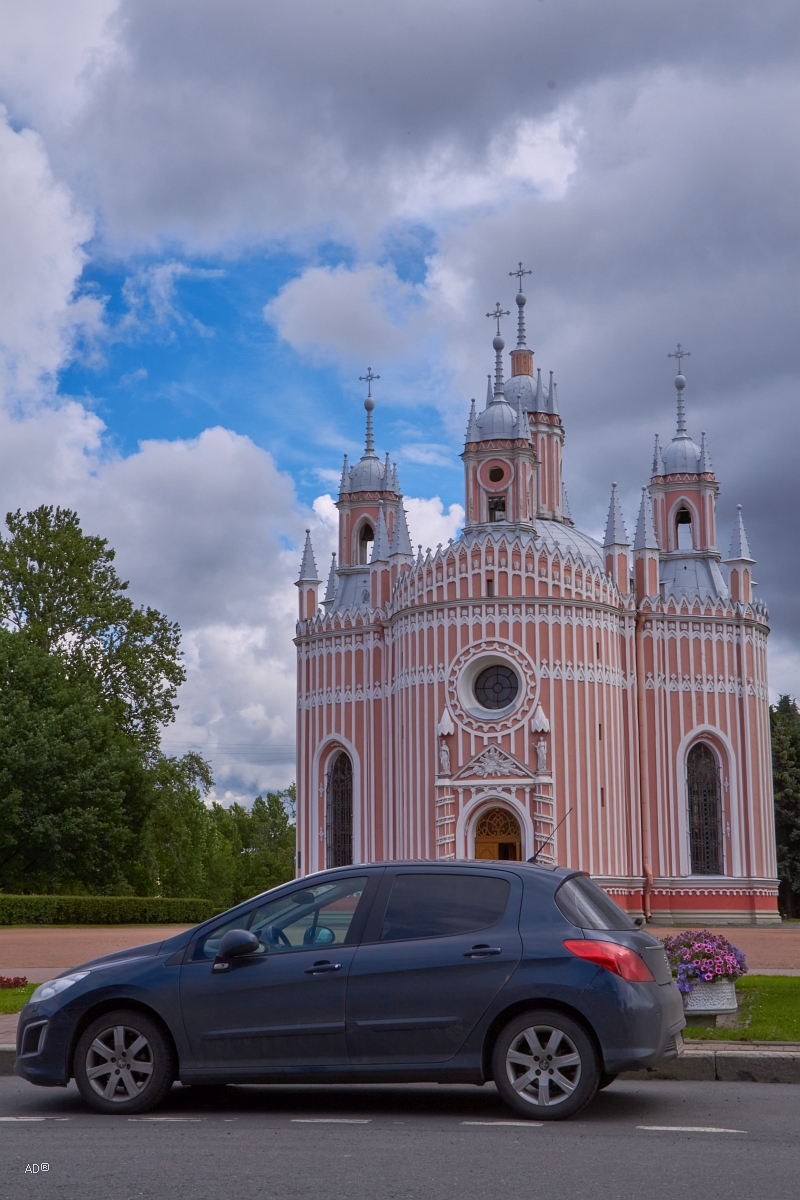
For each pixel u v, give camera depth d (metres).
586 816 54.25
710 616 59.94
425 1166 10.23
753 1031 17.67
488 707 55.16
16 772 60.81
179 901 60.91
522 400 66.00
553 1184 9.63
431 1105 13.86
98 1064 13.52
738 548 61.72
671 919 57.09
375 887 13.87
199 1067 13.38
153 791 67.12
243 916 14.00
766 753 60.69
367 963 13.38
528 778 53.53
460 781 54.09
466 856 53.78
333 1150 10.86
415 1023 13.13
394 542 61.06
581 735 54.75
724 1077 15.63
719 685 59.59
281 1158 10.50
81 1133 11.80
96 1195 9.25
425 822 54.88
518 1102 12.80
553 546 56.88
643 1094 14.46
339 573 68.12
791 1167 10.30
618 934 13.46
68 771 62.31
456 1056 13.05
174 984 13.55
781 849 82.62
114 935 46.31
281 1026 13.34
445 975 13.20
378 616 60.56
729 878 57.75
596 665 55.88
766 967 33.12
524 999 12.98
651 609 59.09
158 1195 9.25
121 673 70.25
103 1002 13.63
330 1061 13.24
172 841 70.00
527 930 13.31
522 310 68.94
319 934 13.76
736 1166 10.32
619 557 59.09
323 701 61.62
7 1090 15.05
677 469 66.12
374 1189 9.43
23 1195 9.25
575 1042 12.77
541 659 54.62
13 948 39.94
